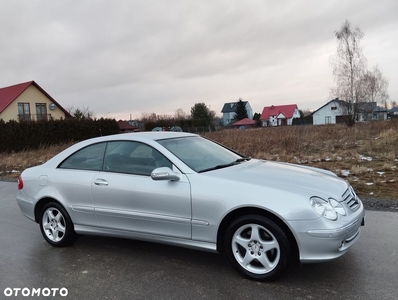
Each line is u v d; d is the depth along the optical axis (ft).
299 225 10.66
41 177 16.10
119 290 11.43
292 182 12.01
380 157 38.14
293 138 55.62
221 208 11.70
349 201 11.94
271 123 296.10
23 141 91.15
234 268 12.01
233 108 367.25
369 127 79.56
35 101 132.98
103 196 14.19
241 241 11.72
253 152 48.16
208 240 12.15
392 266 12.29
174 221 12.64
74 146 16.12
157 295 10.96
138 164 13.99
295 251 11.15
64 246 15.80
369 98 118.42
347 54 117.29
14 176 43.06
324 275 11.79
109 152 14.89
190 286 11.47
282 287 11.07
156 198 12.93
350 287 10.90
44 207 16.03
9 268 13.67
